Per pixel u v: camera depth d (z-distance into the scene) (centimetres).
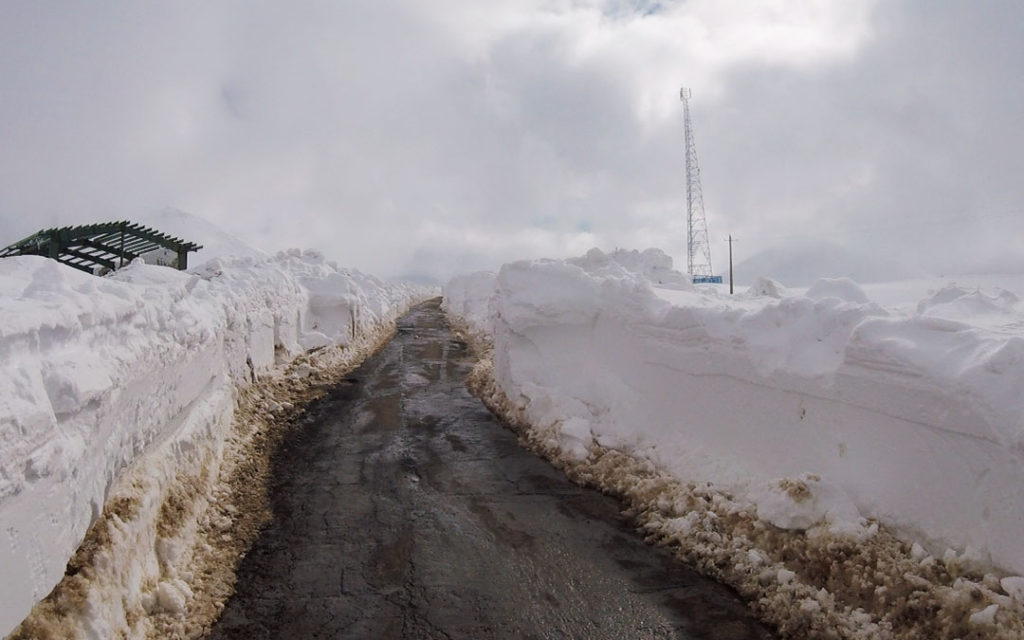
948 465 411
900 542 428
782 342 570
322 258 2006
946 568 390
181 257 1338
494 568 510
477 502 645
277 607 452
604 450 745
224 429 735
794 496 477
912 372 436
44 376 324
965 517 397
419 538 562
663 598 466
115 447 413
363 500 648
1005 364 388
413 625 432
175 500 515
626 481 663
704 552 513
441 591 475
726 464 601
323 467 751
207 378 699
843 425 496
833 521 460
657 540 555
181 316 623
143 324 508
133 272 855
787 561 468
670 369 715
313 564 513
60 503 315
